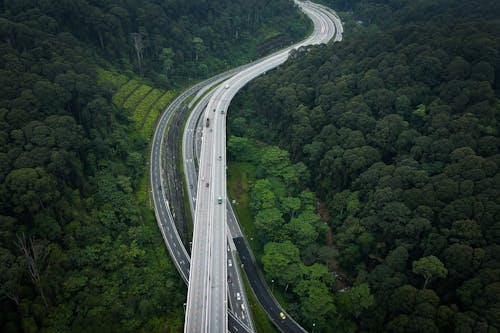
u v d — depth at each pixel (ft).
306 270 363.35
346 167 434.30
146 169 512.22
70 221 369.71
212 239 387.75
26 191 328.70
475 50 435.53
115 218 406.62
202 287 341.62
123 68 628.28
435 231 322.34
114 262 365.61
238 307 360.28
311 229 402.93
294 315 354.74
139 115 581.12
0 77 395.14
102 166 455.63
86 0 583.58
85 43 582.35
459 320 262.88
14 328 272.10
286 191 473.67
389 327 295.28
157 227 438.40
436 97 437.58
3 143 355.97
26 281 296.71
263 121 611.47
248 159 558.97
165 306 346.33
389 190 370.12
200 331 308.40
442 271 292.40
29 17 499.92
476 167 334.03
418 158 394.32
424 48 474.49
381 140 426.10
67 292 316.81
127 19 631.15
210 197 440.04
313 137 495.00
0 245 291.58
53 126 395.96
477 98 400.67
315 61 601.62
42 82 417.08
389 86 471.62
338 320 336.08
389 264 330.95
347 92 502.38
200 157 504.43
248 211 481.46
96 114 464.65
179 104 647.97
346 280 380.99
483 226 301.22
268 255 380.99
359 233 379.35
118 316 323.98
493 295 258.78
